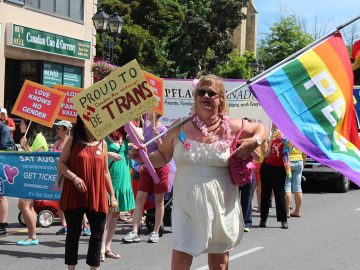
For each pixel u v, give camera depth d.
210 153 4.46
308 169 16.64
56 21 25.20
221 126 4.56
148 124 8.87
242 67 46.84
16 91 24.66
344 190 16.95
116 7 36.97
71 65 26.30
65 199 6.38
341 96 5.23
